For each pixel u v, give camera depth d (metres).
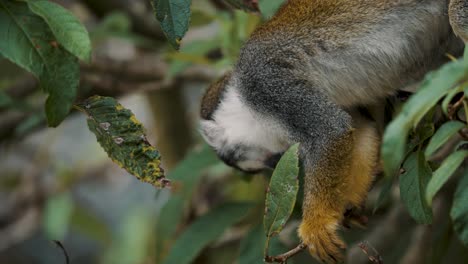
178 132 15.15
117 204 21.00
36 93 14.70
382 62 8.98
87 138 21.27
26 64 7.11
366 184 8.78
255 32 9.20
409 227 11.48
